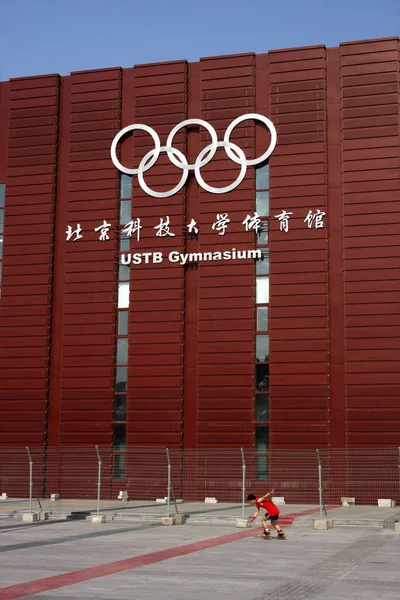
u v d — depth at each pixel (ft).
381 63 145.48
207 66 154.61
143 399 146.51
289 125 147.64
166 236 150.51
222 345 144.15
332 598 51.29
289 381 139.74
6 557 73.20
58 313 155.43
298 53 149.89
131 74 159.53
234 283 145.69
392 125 142.92
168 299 148.46
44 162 160.66
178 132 153.48
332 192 144.56
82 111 160.04
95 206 155.74
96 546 82.64
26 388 153.38
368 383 136.26
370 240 140.36
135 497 142.72
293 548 80.33
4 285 158.20
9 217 160.56
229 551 77.71
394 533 95.76
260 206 148.36
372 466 132.57
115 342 151.23
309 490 134.51
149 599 50.85
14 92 164.96
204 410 143.02
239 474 138.41
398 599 50.98
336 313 140.77
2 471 149.79
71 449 147.95
